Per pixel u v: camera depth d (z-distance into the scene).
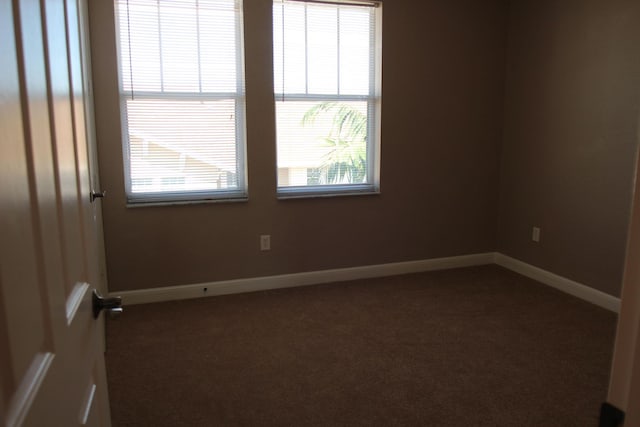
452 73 4.12
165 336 3.03
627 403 0.52
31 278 0.66
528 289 3.86
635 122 3.16
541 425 2.14
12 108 0.61
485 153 4.36
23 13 0.67
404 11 3.90
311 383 2.48
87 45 2.90
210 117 3.61
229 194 3.75
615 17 3.26
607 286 3.44
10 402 0.56
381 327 3.16
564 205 3.76
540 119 3.94
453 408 2.27
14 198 0.60
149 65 3.43
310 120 3.87
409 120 4.07
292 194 3.92
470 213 4.41
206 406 2.28
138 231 3.52
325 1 3.72
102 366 1.27
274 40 3.65
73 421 0.88
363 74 3.96
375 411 2.24
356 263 4.13
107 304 1.18
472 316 3.33
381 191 4.09
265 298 3.69
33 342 0.66
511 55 4.21
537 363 2.68
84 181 1.13
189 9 3.45
